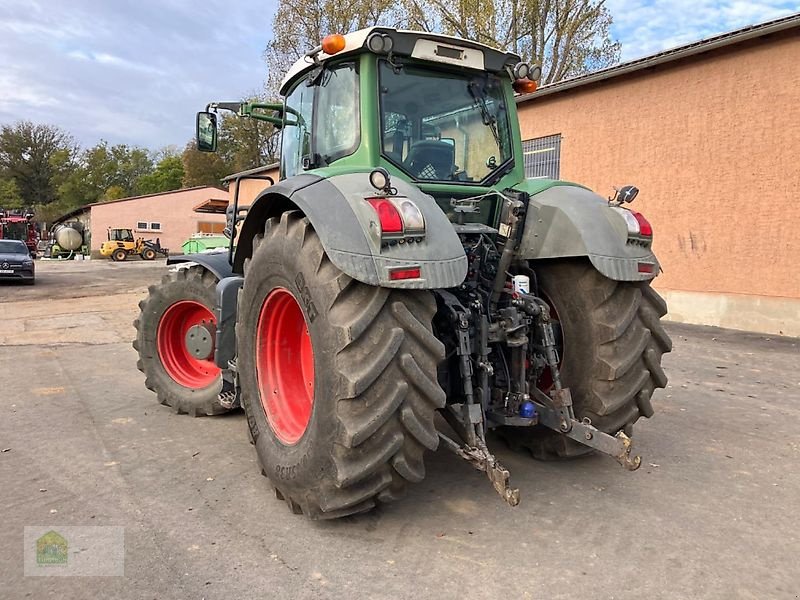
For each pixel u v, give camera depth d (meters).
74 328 10.16
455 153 3.70
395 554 2.81
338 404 2.74
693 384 6.07
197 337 4.96
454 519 3.16
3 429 4.67
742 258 9.52
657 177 10.62
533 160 12.91
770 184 9.14
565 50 21.34
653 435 4.51
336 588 2.54
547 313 3.36
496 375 3.45
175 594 2.51
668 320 10.47
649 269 3.48
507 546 2.88
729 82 9.54
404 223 2.71
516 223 3.45
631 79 10.90
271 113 4.70
